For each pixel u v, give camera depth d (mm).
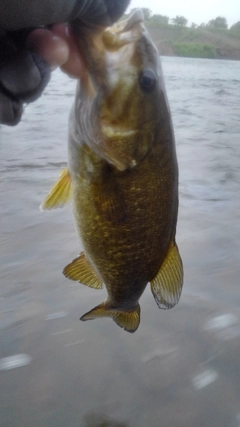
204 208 855
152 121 271
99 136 265
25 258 646
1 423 378
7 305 536
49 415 387
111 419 384
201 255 660
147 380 426
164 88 277
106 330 496
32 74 234
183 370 440
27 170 1081
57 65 242
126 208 284
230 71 5832
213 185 1006
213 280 596
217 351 465
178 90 3344
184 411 393
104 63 253
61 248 676
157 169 283
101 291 569
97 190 283
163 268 317
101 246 300
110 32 252
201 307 537
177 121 1997
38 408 394
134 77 258
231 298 556
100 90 256
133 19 261
